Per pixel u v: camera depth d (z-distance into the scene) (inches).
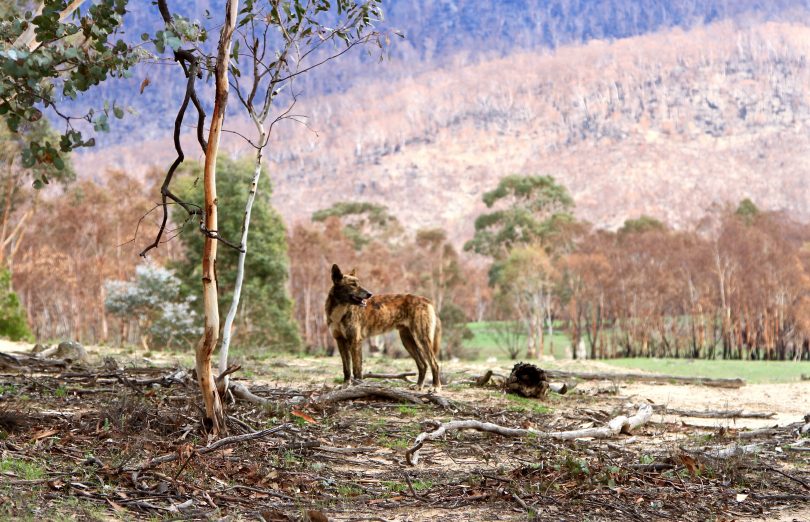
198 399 378.6
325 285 2778.1
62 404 371.2
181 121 278.7
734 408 531.5
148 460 265.1
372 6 349.7
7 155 1440.7
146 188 2659.9
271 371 603.8
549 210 3848.4
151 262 1649.9
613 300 2829.7
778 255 2822.3
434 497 255.4
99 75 247.8
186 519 213.5
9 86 242.8
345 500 249.0
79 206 2513.5
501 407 451.5
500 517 236.1
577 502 252.5
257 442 311.1
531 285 2600.9
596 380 703.1
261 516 220.7
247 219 341.1
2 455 256.2
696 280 2923.2
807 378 873.5
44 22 248.1
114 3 248.2
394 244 3548.2
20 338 1203.2
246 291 1737.2
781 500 266.8
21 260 2546.8
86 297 2527.1
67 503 213.5
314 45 349.7
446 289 2822.3
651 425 430.6
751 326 2748.5
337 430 358.0
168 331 1429.6
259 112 345.4
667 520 241.8
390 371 664.4
